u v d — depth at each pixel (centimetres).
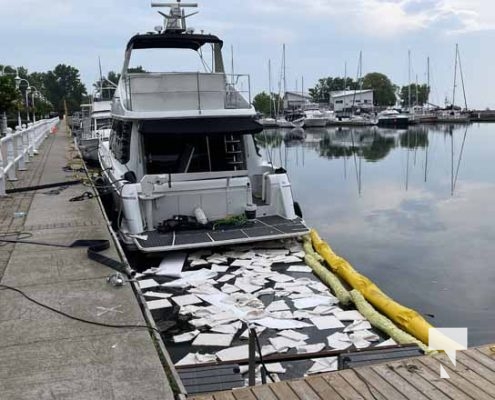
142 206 852
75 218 823
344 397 333
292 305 655
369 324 604
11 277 547
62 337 410
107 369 361
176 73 944
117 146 1129
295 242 910
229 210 895
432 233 1151
